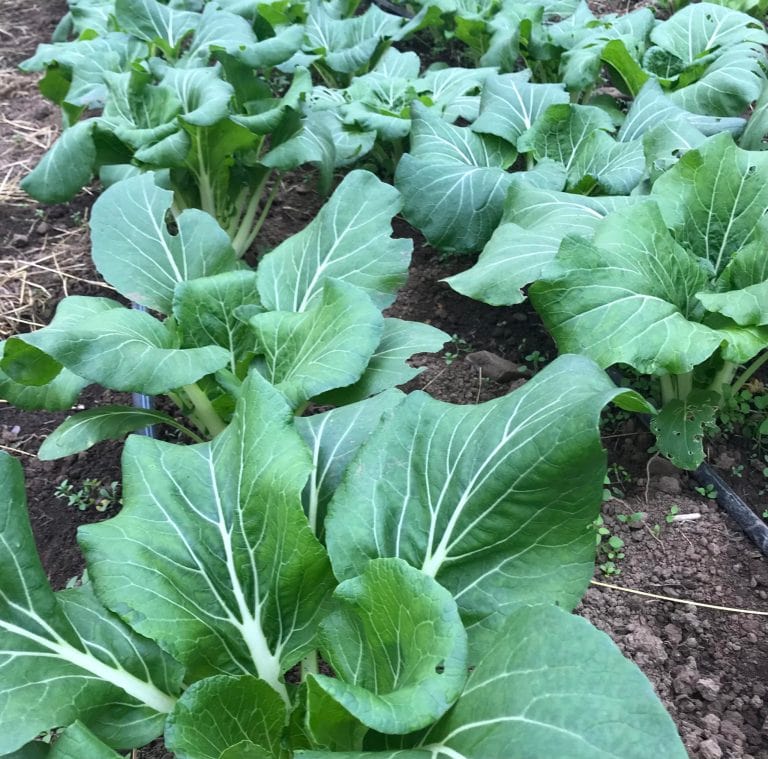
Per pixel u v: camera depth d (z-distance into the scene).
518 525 0.51
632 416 0.88
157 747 0.63
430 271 1.11
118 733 0.51
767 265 0.75
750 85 1.09
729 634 0.69
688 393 0.83
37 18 1.79
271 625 0.56
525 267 0.80
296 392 0.65
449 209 0.98
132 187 0.86
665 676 0.66
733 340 0.70
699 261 0.81
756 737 0.61
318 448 0.63
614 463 0.84
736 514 0.78
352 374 0.65
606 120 1.06
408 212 1.00
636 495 0.81
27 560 0.52
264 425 0.56
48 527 0.82
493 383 0.94
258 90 1.11
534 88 1.12
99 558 0.53
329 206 0.84
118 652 0.53
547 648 0.42
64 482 0.85
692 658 0.66
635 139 1.05
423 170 1.00
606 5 1.71
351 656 0.52
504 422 0.53
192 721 0.46
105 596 0.52
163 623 0.52
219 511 0.57
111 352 0.66
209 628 0.54
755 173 0.80
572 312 0.72
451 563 0.53
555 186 0.98
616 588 0.72
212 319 0.78
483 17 1.38
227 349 0.78
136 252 0.82
